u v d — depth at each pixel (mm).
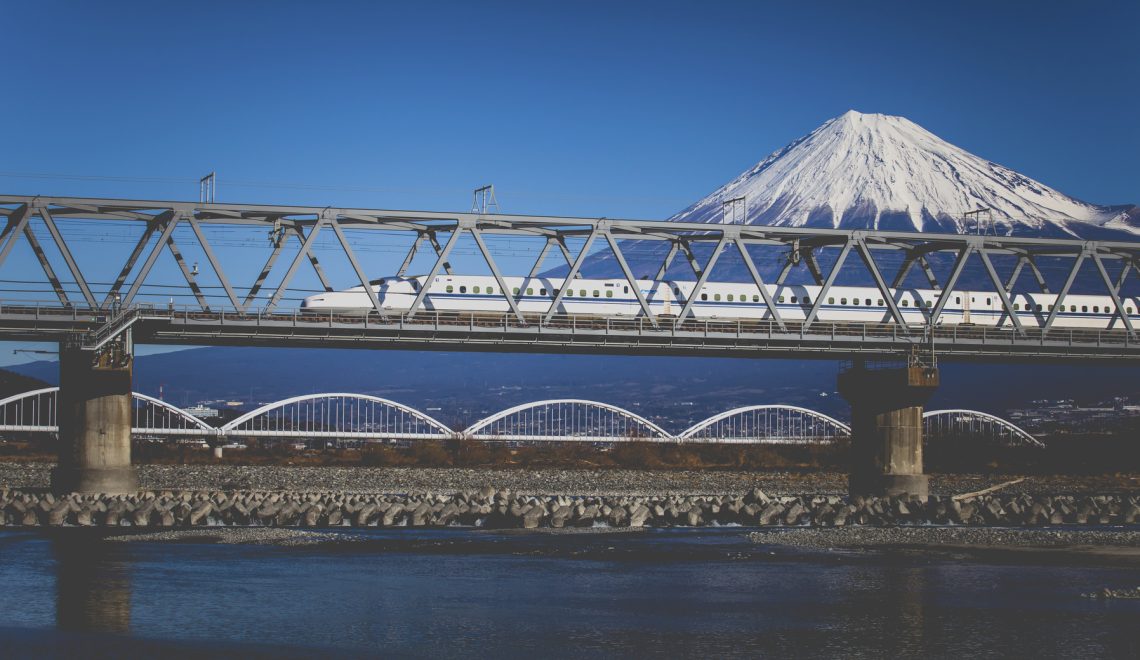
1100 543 63688
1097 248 93500
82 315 74375
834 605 46031
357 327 76250
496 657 38375
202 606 45062
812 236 87750
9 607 44531
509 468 149500
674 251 89125
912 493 85188
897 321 87250
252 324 75250
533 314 80812
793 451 170250
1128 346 90125
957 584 50656
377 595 47438
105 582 49594
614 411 194000
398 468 139000
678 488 115188
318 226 77688
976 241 90188
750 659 38156
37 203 74438
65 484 74812
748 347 83312
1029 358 91875
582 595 47750
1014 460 148875
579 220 82125
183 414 173875
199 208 76312
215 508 73312
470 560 56406
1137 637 40906
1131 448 153250
